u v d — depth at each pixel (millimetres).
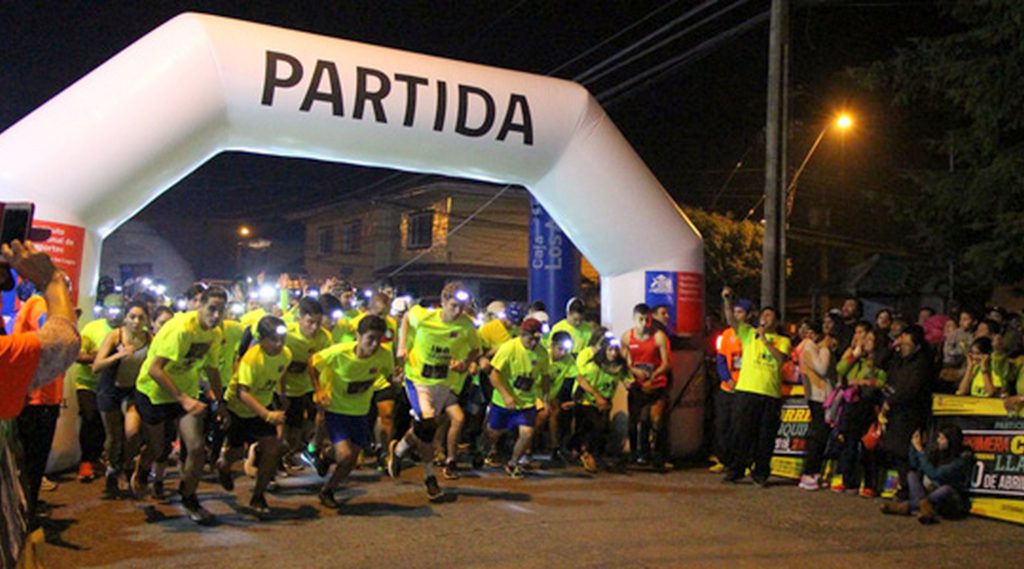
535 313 11000
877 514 8031
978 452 7996
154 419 7422
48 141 8211
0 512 1988
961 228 16609
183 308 10062
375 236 34938
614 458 10781
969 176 15992
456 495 8453
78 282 8414
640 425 10406
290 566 6039
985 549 6840
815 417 9258
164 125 8414
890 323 10781
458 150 9742
